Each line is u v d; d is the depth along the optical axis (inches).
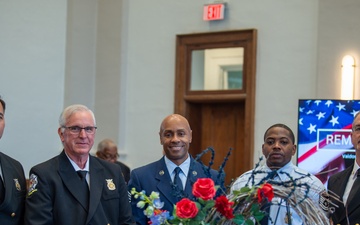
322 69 260.5
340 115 209.2
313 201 108.0
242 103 294.5
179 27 296.2
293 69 271.1
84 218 123.3
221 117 300.2
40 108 295.1
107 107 307.4
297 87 269.7
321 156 209.6
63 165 126.8
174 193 110.0
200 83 293.3
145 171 148.1
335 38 258.5
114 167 133.5
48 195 122.7
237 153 295.1
